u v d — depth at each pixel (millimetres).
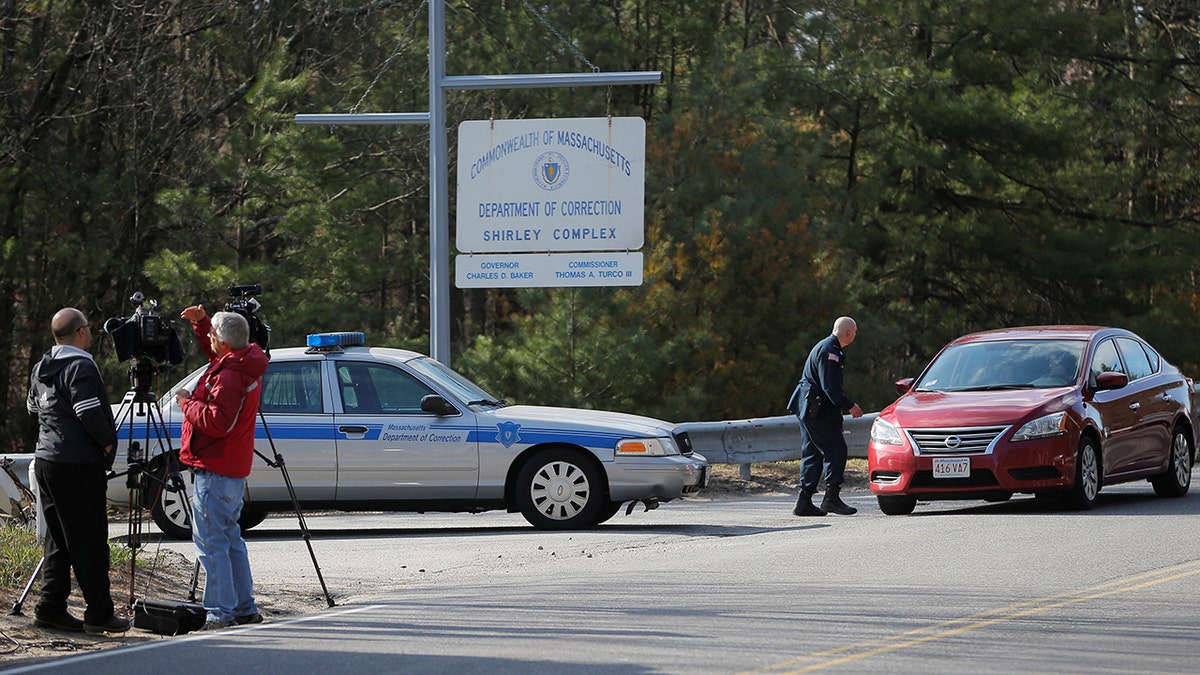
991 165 121188
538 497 49344
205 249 98500
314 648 28219
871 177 121062
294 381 50062
